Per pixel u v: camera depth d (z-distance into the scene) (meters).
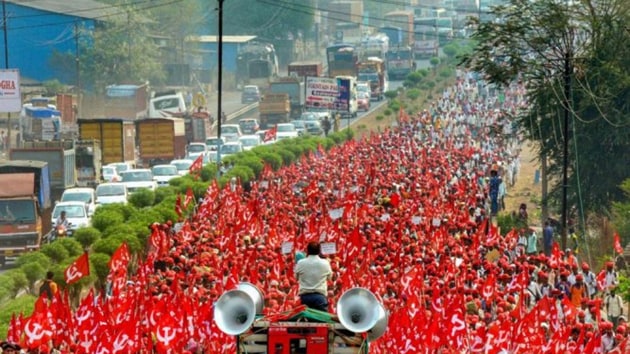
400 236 74.44
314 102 188.62
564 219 87.81
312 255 36.16
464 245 75.94
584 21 102.25
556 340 47.88
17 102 149.12
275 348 33.41
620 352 47.75
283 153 140.50
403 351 48.78
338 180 111.50
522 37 103.06
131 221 85.81
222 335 48.06
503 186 119.62
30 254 72.88
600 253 88.38
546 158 112.56
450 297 53.75
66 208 101.56
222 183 111.69
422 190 102.06
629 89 102.94
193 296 56.31
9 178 93.12
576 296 61.19
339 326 33.47
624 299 64.38
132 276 71.44
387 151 142.00
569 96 95.38
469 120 193.00
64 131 161.88
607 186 104.69
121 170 136.50
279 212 85.56
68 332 49.41
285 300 52.66
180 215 89.62
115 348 47.22
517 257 69.94
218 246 71.62
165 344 48.41
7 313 57.75
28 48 199.25
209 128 178.12
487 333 47.91
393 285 58.75
